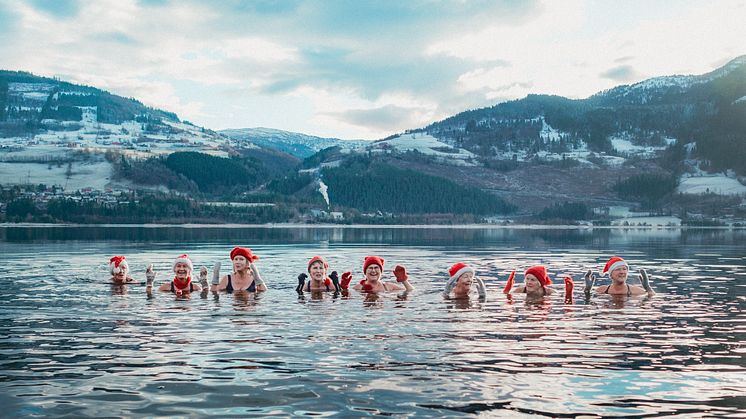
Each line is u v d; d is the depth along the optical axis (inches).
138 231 4296.3
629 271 1168.2
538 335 494.3
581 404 310.7
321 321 563.5
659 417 291.9
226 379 355.6
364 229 5639.8
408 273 1119.6
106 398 321.1
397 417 291.1
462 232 4687.5
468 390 333.7
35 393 329.7
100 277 994.7
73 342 462.0
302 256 1638.8
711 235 4094.5
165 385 344.2
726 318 590.9
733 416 293.7
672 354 424.8
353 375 363.9
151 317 585.3
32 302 693.3
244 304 683.4
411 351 430.0
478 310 644.1
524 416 292.5
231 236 3366.1
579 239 3181.6
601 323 557.9
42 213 6678.2
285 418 290.8
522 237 3494.1
